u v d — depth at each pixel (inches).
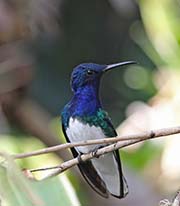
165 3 427.8
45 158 293.3
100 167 299.1
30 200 155.6
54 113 658.8
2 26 438.6
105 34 687.7
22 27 444.5
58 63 668.1
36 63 626.2
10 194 154.9
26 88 463.8
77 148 301.7
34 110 471.2
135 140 213.8
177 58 415.8
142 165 406.9
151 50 430.3
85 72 331.3
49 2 463.2
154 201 423.2
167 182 407.8
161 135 208.1
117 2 570.9
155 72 485.1
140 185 440.5
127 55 656.4
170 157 399.9
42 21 454.0
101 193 300.4
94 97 325.7
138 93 553.0
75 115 320.8
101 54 688.4
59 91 665.6
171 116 392.8
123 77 656.4
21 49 479.8
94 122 319.9
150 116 394.3
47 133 453.1
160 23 425.7
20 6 442.0
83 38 686.5
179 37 418.6
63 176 202.8
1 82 450.9
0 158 160.2
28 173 176.9
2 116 446.9
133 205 438.6
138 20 621.6
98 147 296.0
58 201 181.6
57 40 647.1
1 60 448.1
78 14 683.4
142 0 434.9
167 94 398.3
